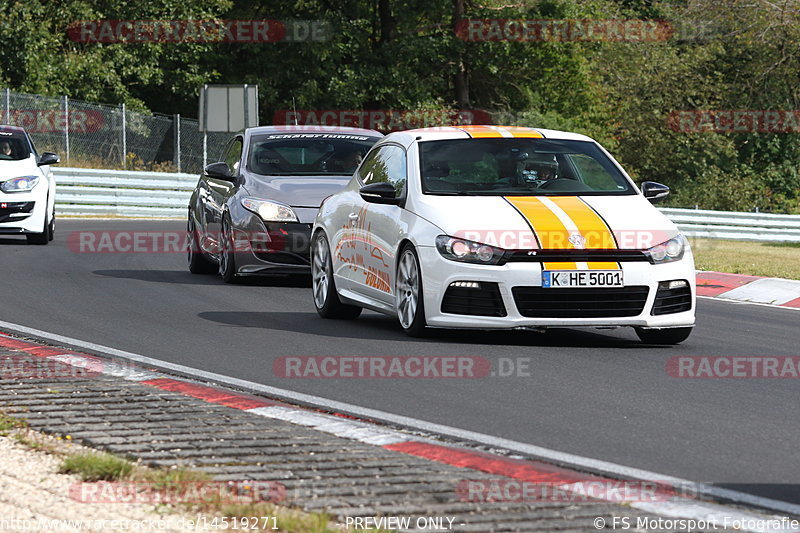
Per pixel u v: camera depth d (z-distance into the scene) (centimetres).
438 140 3794
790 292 5338
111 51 13950
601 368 3072
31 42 12912
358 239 3850
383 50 16125
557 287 3291
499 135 3831
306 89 15538
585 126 18150
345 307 4062
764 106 18088
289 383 2812
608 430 2350
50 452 2028
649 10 19362
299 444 2119
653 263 3366
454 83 17725
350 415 2467
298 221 4966
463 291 3347
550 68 17962
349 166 5362
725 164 18512
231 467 1936
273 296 4697
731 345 3603
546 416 2477
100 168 11131
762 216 12306
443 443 2203
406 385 2802
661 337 3566
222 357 3170
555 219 3394
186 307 4275
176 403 2473
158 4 14325
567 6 16850
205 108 11906
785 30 17575
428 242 3425
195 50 14738
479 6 16888
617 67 18512
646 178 18788
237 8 16112
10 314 3922
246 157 5347
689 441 2264
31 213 6619
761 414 2542
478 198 3541
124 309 4162
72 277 5194
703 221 12000
